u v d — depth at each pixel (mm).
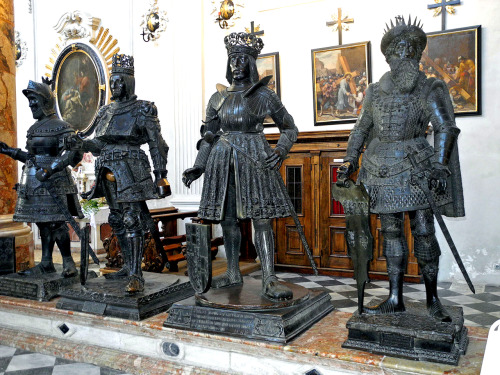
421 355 2510
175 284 3775
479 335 2977
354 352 2643
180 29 7996
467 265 6129
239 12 7547
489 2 5922
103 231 8078
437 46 6156
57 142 4109
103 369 3334
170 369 3113
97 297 3523
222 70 7715
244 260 7223
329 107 6945
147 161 3842
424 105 2621
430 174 2510
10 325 4023
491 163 5965
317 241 6625
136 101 3801
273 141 6789
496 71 5906
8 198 5492
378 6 6574
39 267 4320
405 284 5934
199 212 3273
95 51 9008
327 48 6863
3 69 5410
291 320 2938
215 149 3289
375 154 2717
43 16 9781
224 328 2963
